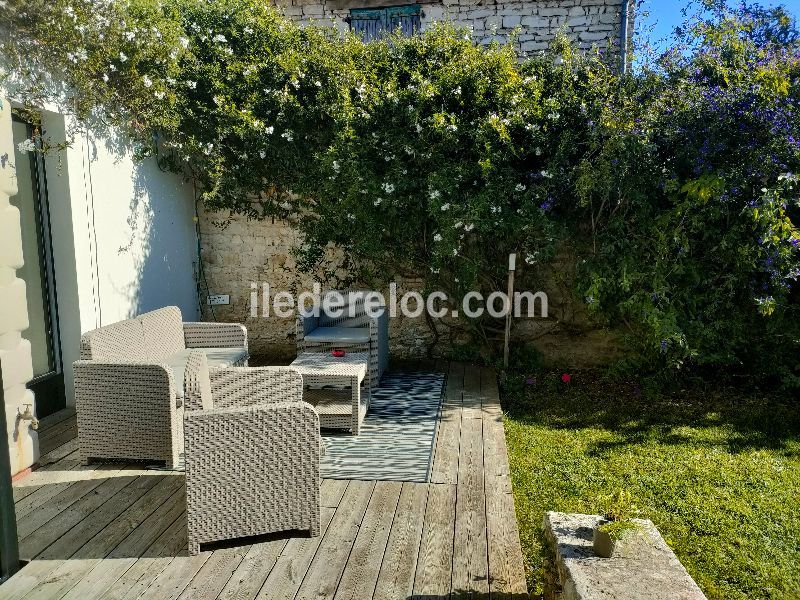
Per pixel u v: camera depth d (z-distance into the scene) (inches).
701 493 134.0
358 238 229.8
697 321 202.4
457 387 207.3
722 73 197.6
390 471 140.1
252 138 221.0
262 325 253.8
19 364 132.9
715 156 195.5
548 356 238.5
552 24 270.8
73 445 154.2
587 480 140.7
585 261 213.6
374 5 282.4
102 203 187.2
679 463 150.1
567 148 207.3
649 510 126.6
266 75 221.0
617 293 212.5
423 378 217.3
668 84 206.8
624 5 257.6
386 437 161.3
